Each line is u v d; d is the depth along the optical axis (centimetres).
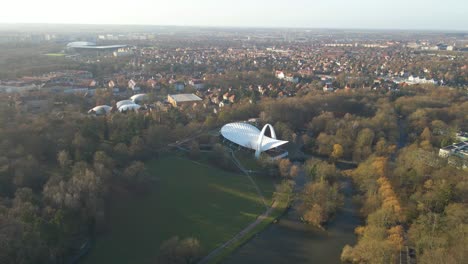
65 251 15050
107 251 15812
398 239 15725
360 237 17300
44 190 17838
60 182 18000
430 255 14138
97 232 16988
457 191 18900
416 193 19338
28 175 19488
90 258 15300
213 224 18438
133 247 16175
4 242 12850
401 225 17425
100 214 17275
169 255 14862
